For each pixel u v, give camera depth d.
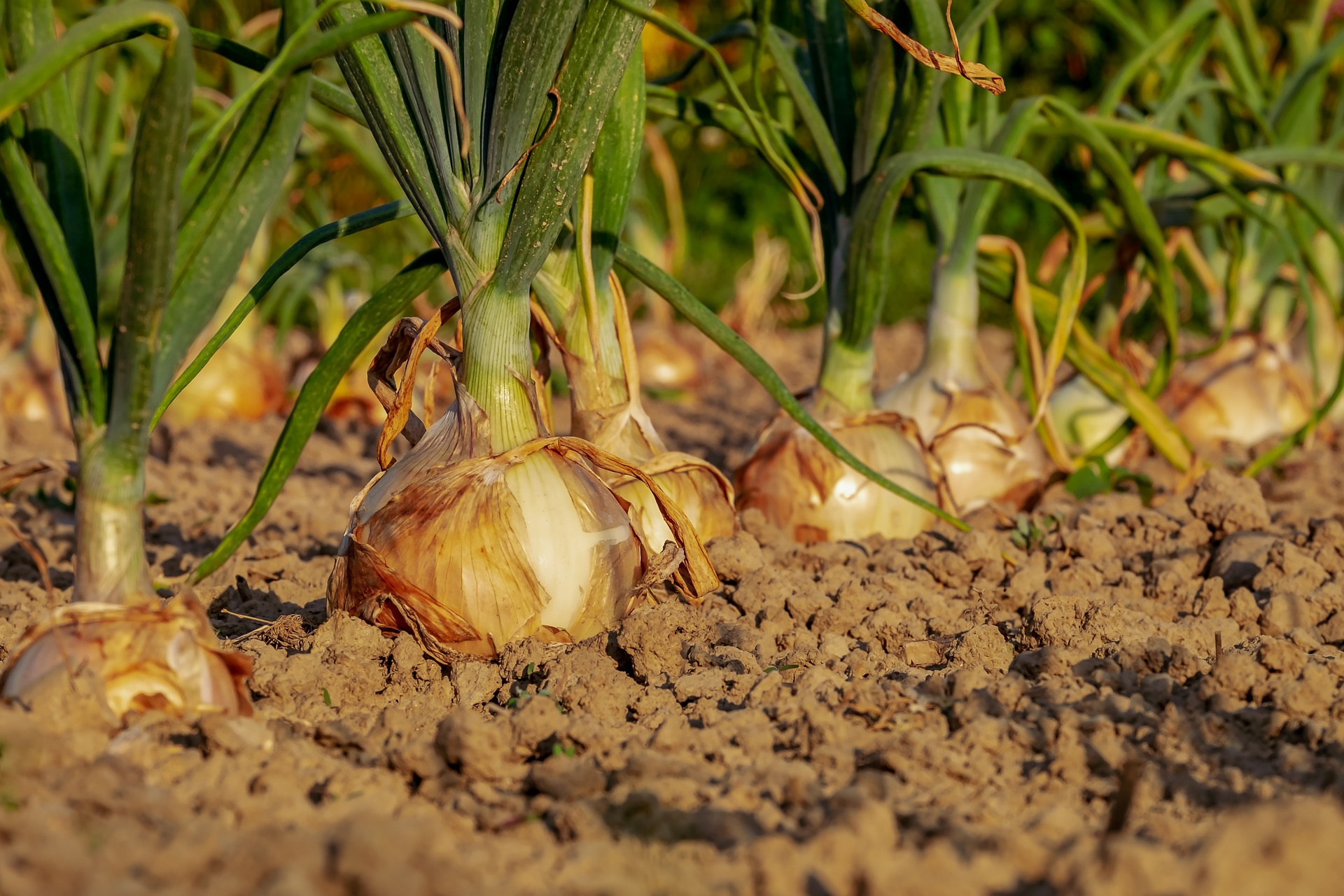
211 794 0.88
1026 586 1.08
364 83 0.98
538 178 0.96
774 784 0.89
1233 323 1.35
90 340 0.91
